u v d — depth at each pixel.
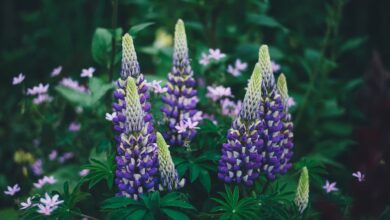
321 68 2.42
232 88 2.33
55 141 2.21
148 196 1.58
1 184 2.22
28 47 3.22
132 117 1.56
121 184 1.60
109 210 1.61
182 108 1.72
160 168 1.58
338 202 1.73
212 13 2.32
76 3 3.17
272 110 1.63
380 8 3.13
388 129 1.82
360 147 1.77
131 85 1.54
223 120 1.90
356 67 3.02
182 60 1.71
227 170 1.61
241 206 1.58
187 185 1.76
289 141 1.72
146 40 2.93
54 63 3.09
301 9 3.01
